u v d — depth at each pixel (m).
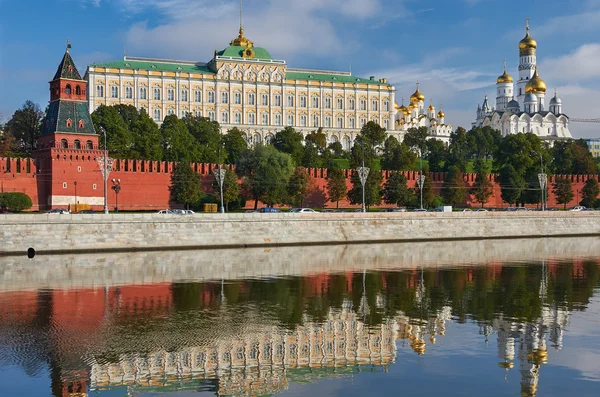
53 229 91.69
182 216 99.56
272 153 148.25
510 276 74.56
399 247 106.38
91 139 131.75
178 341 45.56
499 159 190.12
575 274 76.25
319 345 44.69
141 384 37.00
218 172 114.38
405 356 41.97
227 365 40.47
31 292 63.12
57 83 131.12
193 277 72.69
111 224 95.06
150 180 136.38
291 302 58.81
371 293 63.38
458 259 90.88
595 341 45.22
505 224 125.81
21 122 177.12
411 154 193.25
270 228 106.00
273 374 38.72
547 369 38.91
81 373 38.75
